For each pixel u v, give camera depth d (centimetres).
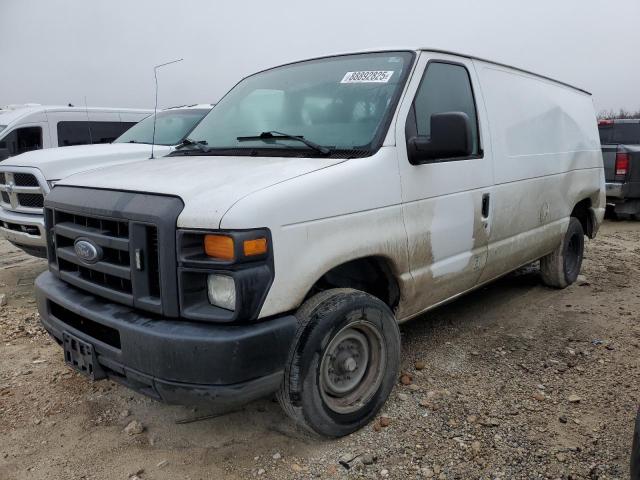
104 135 1058
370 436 313
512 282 617
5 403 359
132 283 272
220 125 397
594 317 503
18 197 604
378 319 315
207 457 298
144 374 260
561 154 522
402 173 329
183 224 256
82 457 301
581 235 595
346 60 385
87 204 294
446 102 376
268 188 266
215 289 258
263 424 329
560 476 277
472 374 385
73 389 376
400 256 331
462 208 378
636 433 235
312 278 277
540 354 420
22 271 701
